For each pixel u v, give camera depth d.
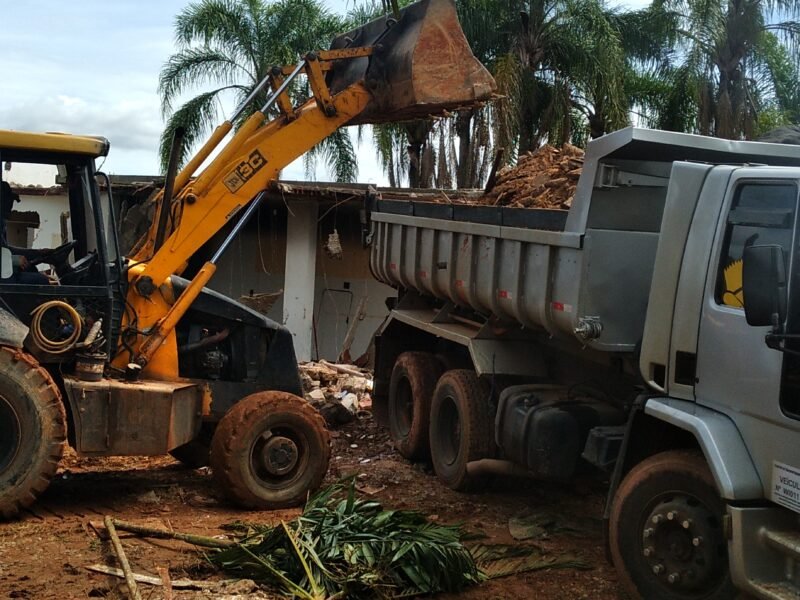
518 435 6.68
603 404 6.62
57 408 6.20
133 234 8.05
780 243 4.47
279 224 17.02
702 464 4.65
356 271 17.25
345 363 16.45
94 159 6.68
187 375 7.54
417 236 8.71
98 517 6.43
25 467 6.11
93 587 4.92
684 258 5.05
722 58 19.14
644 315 5.96
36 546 5.63
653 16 20.02
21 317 6.41
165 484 7.65
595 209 5.98
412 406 9.05
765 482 4.41
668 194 5.20
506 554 5.95
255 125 7.23
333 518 5.58
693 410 4.82
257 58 20.77
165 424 6.62
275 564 5.22
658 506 4.81
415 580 5.12
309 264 16.25
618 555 5.00
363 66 7.74
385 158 21.94
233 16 20.80
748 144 5.84
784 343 4.30
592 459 5.89
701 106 19.22
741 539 4.33
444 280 8.23
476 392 7.67
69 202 6.88
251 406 6.95
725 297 4.77
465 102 7.14
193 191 7.10
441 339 9.22
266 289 17.11
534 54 19.34
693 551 4.61
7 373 6.06
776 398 4.36
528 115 19.61
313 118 7.39
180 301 7.01
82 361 6.45
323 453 7.20
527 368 7.56
